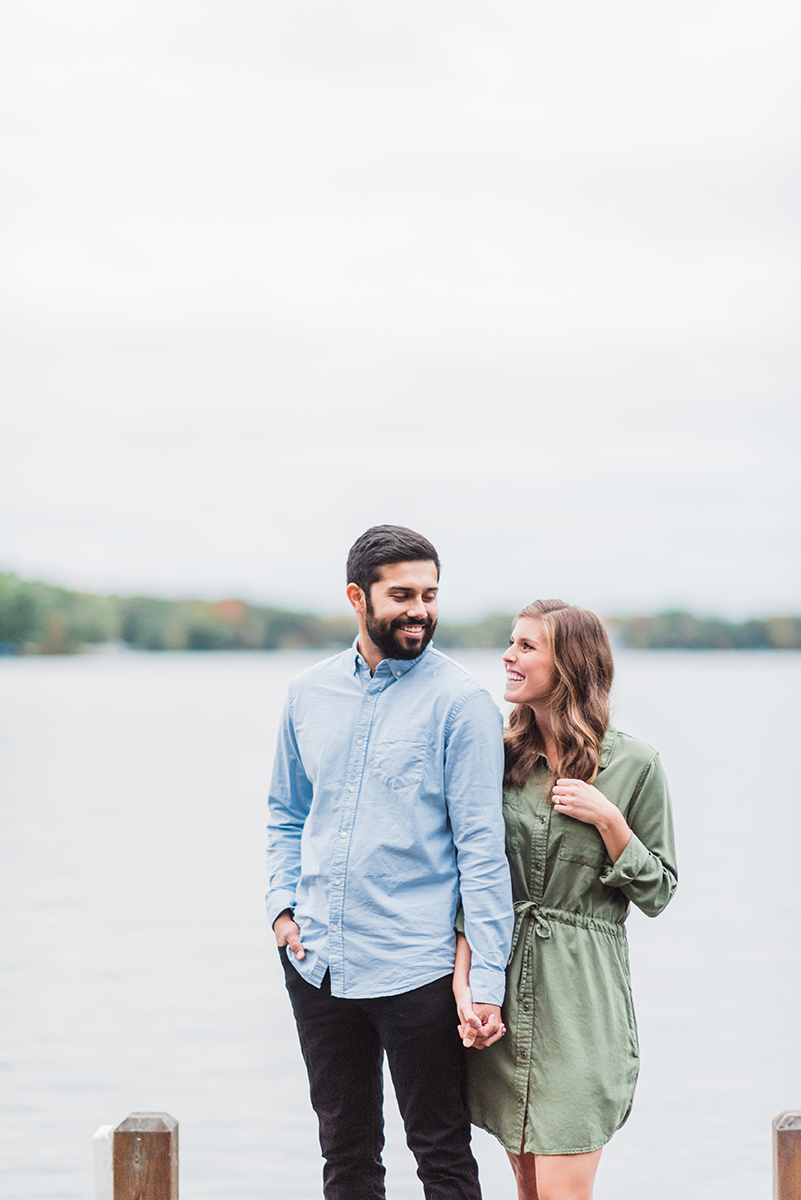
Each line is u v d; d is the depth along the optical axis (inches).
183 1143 296.4
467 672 130.3
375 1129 130.6
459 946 126.5
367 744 128.9
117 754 1521.9
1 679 3196.4
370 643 130.6
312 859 130.0
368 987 125.0
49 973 501.0
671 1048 373.1
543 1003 126.0
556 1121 123.6
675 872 130.4
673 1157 280.7
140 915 631.8
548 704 130.6
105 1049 385.4
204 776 1309.1
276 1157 284.5
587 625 130.2
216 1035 408.2
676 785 1131.3
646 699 2309.3
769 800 1026.7
